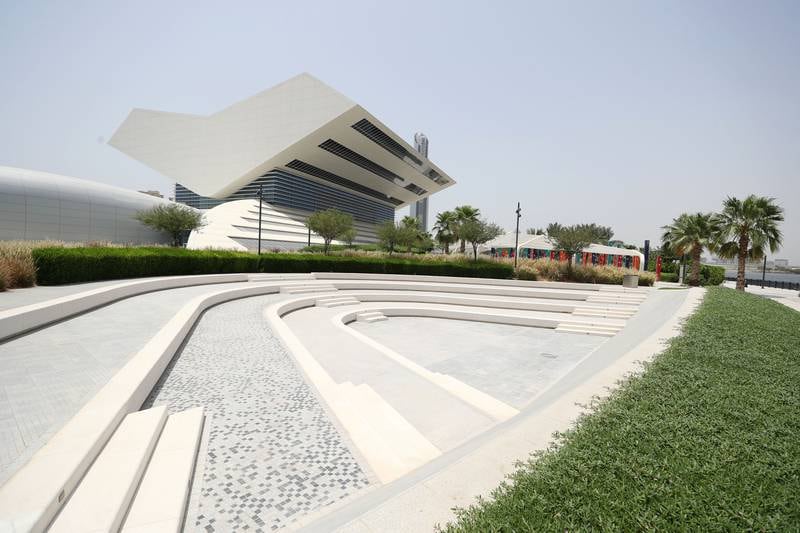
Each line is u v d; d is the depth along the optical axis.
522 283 24.00
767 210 25.39
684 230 28.11
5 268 11.76
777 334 7.98
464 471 3.22
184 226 29.00
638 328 11.69
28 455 3.49
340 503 3.54
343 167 52.56
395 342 12.43
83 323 8.74
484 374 9.34
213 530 3.14
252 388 6.29
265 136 44.62
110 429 4.06
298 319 13.47
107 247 17.45
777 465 2.94
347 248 40.91
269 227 40.81
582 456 3.09
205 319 11.23
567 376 8.75
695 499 2.51
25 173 26.50
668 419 3.79
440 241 49.84
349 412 5.42
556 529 2.26
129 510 3.11
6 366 5.82
